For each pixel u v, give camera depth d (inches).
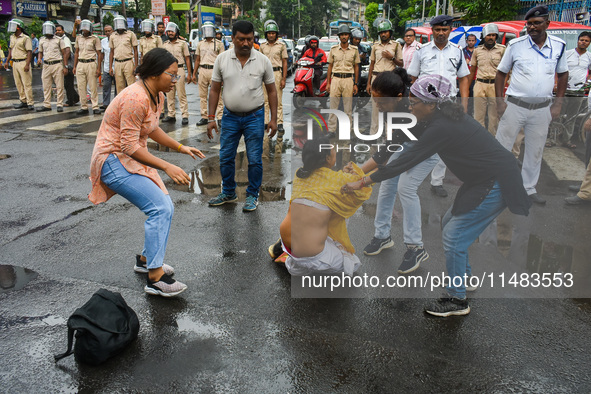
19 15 1165.1
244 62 179.2
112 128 118.3
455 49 209.9
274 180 230.8
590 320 113.1
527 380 94.0
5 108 430.0
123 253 148.7
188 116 383.2
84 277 133.2
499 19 622.5
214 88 187.0
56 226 169.3
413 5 1375.5
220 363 98.2
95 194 123.5
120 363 97.9
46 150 280.7
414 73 217.9
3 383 91.7
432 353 101.7
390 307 118.3
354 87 336.5
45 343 103.9
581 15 514.3
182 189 214.8
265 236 164.1
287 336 107.3
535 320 112.9
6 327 109.3
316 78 372.2
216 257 147.3
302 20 3097.9
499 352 102.2
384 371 96.3
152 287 123.1
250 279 133.6
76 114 401.7
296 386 92.0
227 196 194.9
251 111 183.2
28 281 130.3
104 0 1055.6
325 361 99.1
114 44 383.9
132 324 102.4
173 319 113.6
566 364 98.6
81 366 96.8
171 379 93.5
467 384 92.8
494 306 118.5
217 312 116.6
